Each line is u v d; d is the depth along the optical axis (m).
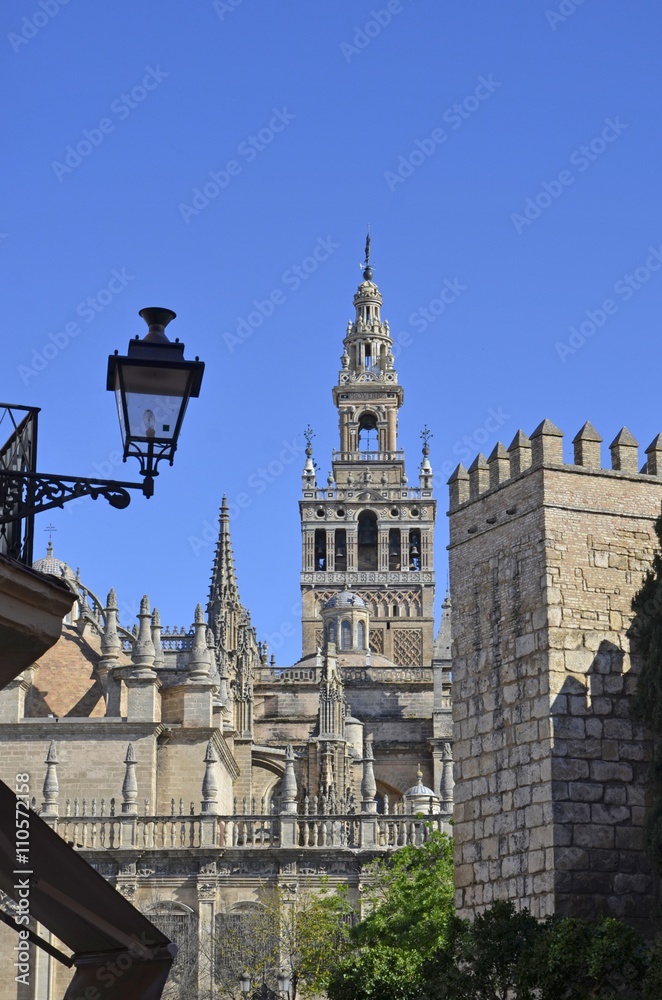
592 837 43.44
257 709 120.62
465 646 47.94
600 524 46.03
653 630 42.69
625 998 36.12
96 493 19.95
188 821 87.69
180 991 83.00
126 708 91.88
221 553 112.62
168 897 86.38
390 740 118.69
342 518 157.25
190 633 111.88
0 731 90.44
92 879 26.31
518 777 45.00
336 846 87.00
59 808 89.00
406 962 52.88
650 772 43.16
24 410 22.25
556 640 44.62
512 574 46.44
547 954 38.00
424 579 154.88
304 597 155.38
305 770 103.06
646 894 43.50
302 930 79.69
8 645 20.59
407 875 70.69
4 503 21.09
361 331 170.75
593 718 44.34
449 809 87.81
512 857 44.81
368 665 130.38
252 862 87.00
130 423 20.11
